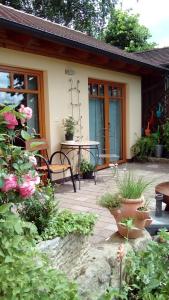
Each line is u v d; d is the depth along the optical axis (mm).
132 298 2219
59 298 1515
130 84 8289
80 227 2439
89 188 5555
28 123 5559
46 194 2381
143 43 15305
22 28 4492
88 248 2518
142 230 2643
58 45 5473
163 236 2377
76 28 16234
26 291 1423
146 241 2598
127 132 8398
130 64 7383
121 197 2613
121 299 2115
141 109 8969
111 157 7461
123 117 8297
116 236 2641
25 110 1946
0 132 1825
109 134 7793
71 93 6301
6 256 1513
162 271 2209
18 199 1860
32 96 5629
